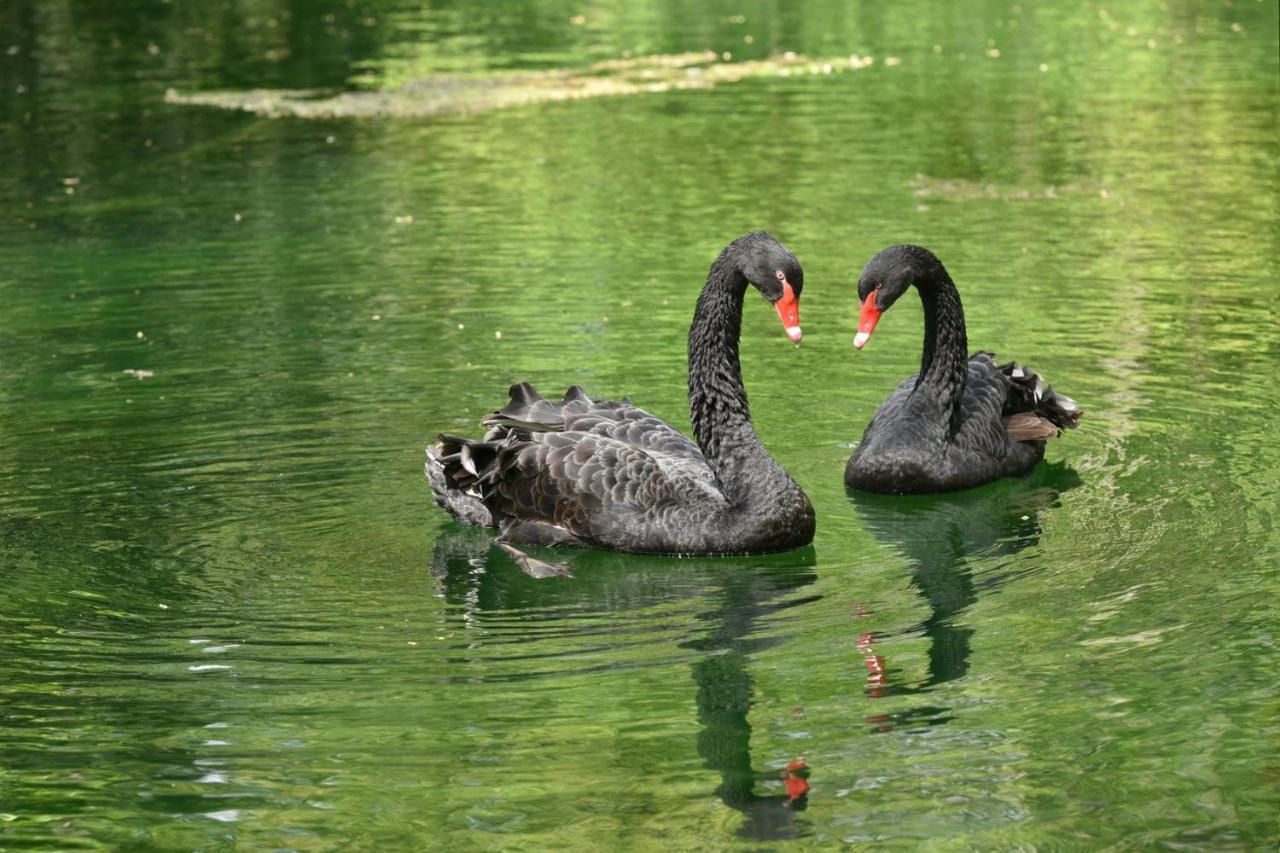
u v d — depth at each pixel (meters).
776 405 14.92
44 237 21.67
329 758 8.46
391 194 23.72
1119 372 15.34
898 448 13.02
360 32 39.78
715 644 9.98
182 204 23.41
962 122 27.92
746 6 43.94
